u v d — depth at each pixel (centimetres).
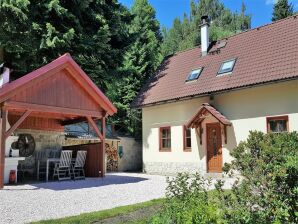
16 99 1172
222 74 1666
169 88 1925
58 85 1307
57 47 1789
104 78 2108
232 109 1599
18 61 1795
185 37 6412
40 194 1011
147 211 753
